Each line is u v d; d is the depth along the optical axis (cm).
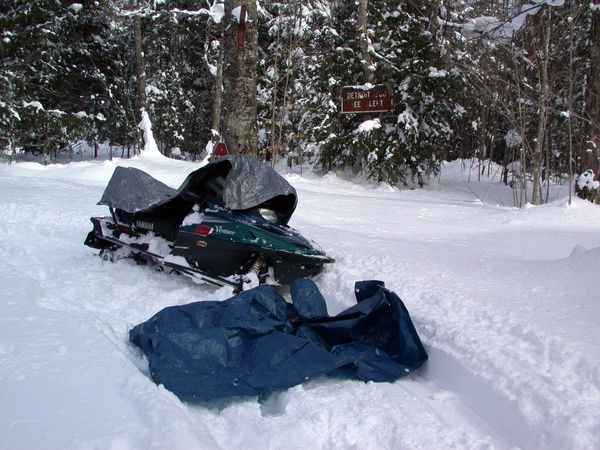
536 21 1272
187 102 2669
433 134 1752
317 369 352
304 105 1938
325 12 1905
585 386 307
